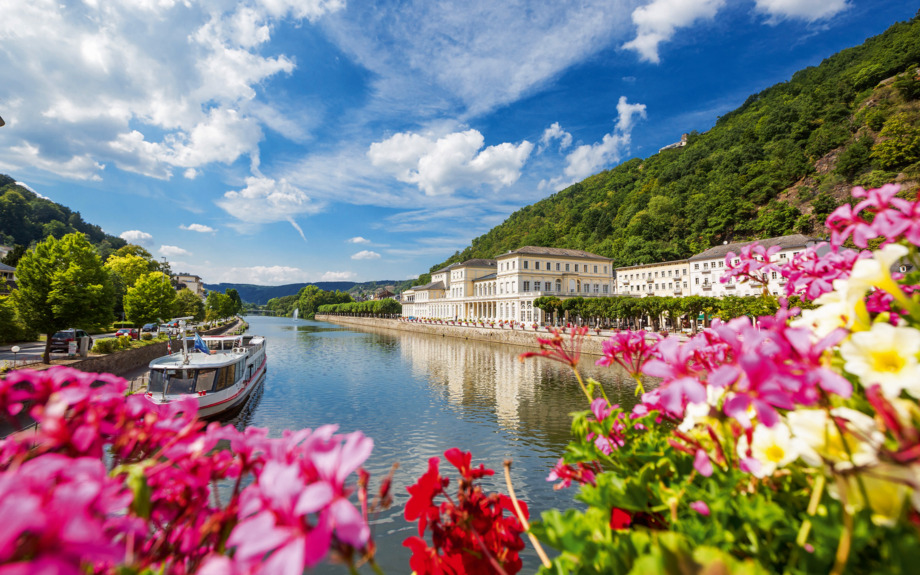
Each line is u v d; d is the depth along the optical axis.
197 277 168.62
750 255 3.04
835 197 95.56
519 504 1.91
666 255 107.94
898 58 112.75
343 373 38.84
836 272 2.26
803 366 1.26
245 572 0.88
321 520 0.91
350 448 1.00
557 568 1.57
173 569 1.27
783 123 127.88
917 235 1.66
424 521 2.01
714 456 1.67
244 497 1.05
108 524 1.02
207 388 20.47
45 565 0.64
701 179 134.12
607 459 1.98
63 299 26.20
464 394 28.81
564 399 26.50
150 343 42.22
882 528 1.09
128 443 1.32
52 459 0.96
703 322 43.00
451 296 110.94
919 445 1.02
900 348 1.21
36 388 1.31
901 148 92.69
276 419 22.58
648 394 2.12
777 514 1.32
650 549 1.30
